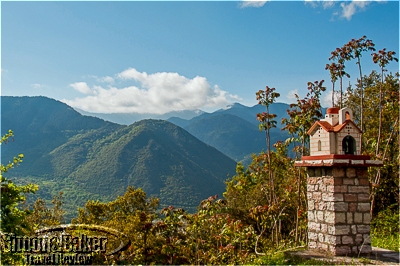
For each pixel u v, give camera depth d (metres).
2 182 8.93
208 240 14.46
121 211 24.11
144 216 12.52
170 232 13.02
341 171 10.52
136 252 11.87
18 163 9.40
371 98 23.77
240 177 24.48
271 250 12.03
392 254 10.70
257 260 11.04
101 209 23.83
